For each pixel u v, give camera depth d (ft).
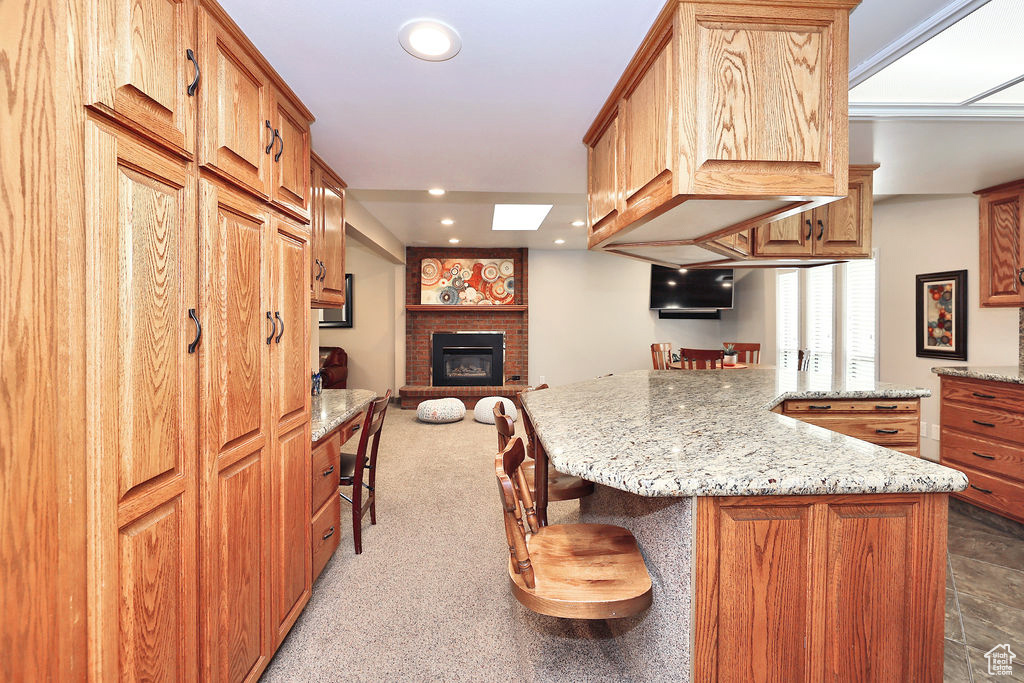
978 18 4.74
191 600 3.94
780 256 9.86
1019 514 9.27
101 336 3.01
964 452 10.46
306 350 6.44
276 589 5.54
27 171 2.69
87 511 2.93
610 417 6.24
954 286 12.85
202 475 4.09
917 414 8.83
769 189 4.45
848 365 16.38
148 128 3.39
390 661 5.71
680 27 4.33
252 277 4.95
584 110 6.56
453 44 4.97
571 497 6.99
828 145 4.47
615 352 24.26
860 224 9.91
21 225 2.67
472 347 23.30
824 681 3.77
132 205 3.28
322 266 8.64
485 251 23.73
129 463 3.25
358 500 8.41
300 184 6.31
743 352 19.95
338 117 6.72
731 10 4.36
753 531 3.76
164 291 3.62
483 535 9.19
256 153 5.05
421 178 9.71
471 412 21.75
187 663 3.89
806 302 18.60
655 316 24.38
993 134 7.59
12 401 2.64
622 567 4.49
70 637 2.82
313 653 5.84
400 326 23.22
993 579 7.70
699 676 3.77
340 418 7.96
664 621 4.37
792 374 11.91
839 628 3.77
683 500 3.87
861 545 3.77
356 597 7.07
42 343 2.73
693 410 6.79
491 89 5.95
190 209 3.92
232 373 4.55
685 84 4.34
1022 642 6.15
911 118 7.00
